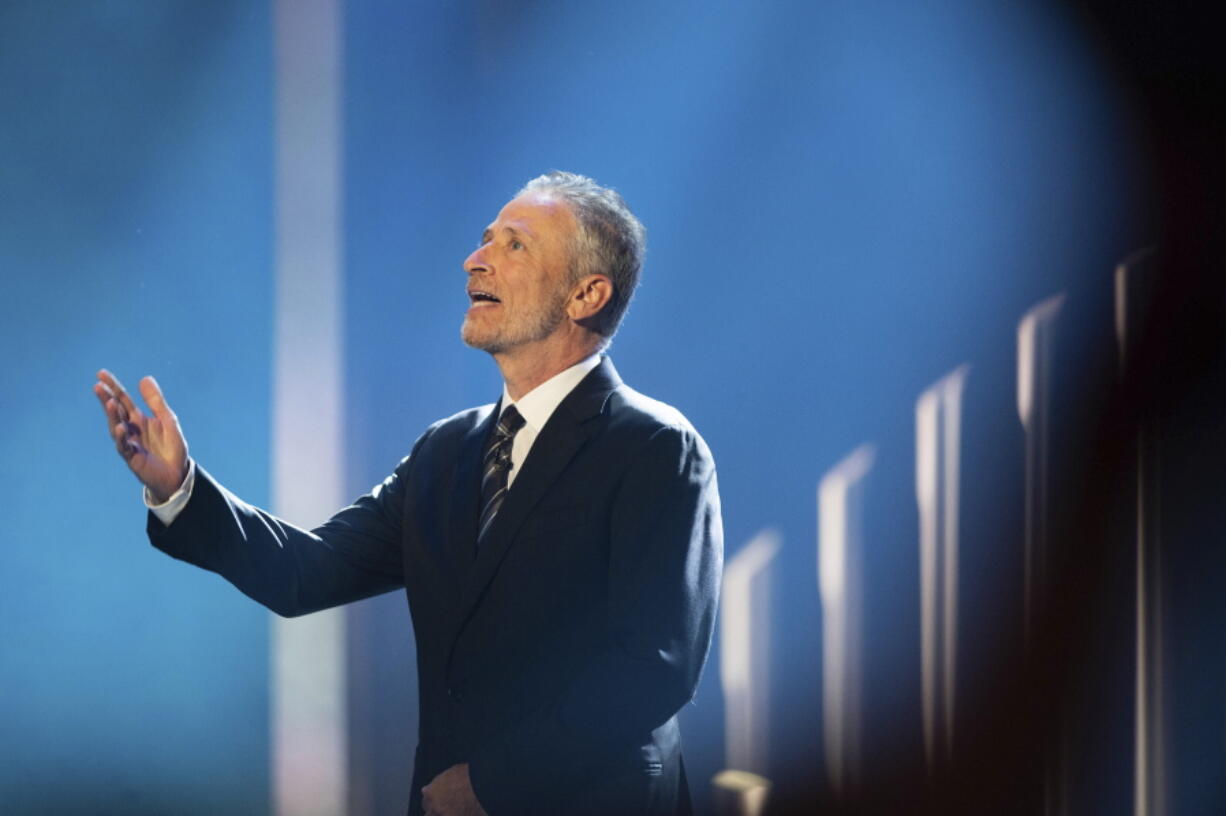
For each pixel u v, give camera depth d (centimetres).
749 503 1312
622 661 498
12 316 1334
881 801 1262
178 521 521
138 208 1339
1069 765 1199
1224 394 1160
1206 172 1170
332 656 1358
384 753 1355
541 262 545
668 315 1323
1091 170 1207
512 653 514
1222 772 1136
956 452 1253
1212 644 1151
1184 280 1180
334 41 1334
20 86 1309
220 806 1348
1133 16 1180
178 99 1330
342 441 1359
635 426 532
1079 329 1215
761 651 1302
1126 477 1193
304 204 1345
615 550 515
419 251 1350
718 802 1283
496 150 1338
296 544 559
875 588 1278
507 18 1323
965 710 1239
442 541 545
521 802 488
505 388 573
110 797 1349
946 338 1257
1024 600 1223
